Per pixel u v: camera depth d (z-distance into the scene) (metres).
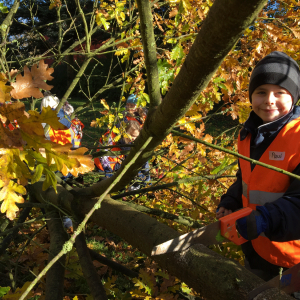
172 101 0.93
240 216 1.08
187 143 2.33
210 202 2.89
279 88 1.37
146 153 1.31
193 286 1.12
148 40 0.98
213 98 2.13
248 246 1.54
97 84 12.91
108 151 2.20
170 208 2.98
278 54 1.42
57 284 1.63
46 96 3.23
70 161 1.01
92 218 1.81
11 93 0.92
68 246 0.75
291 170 1.32
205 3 2.16
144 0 0.90
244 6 0.57
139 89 2.59
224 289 1.00
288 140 1.32
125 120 3.70
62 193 2.10
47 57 2.46
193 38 2.14
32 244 2.84
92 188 1.84
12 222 2.60
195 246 1.17
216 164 2.65
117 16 2.57
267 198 1.36
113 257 3.13
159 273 2.19
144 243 1.39
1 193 1.02
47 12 6.80
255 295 0.95
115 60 12.48
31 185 2.49
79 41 2.82
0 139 0.94
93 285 1.62
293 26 2.16
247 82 2.15
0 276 2.38
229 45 0.68
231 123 5.96
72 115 3.06
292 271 1.01
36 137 0.96
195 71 0.78
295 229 1.13
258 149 1.46
